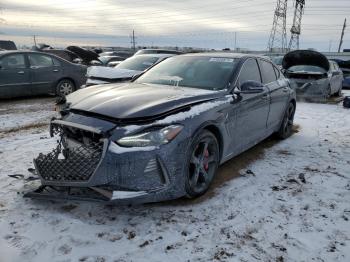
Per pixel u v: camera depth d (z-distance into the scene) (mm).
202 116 3605
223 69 4582
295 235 3137
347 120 8289
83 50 16094
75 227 3178
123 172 3098
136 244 2959
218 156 4027
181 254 2842
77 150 3318
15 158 4945
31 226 3176
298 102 11383
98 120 3289
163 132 3225
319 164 4977
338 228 3266
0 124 7230
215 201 3721
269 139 6344
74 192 3367
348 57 38062
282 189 4074
